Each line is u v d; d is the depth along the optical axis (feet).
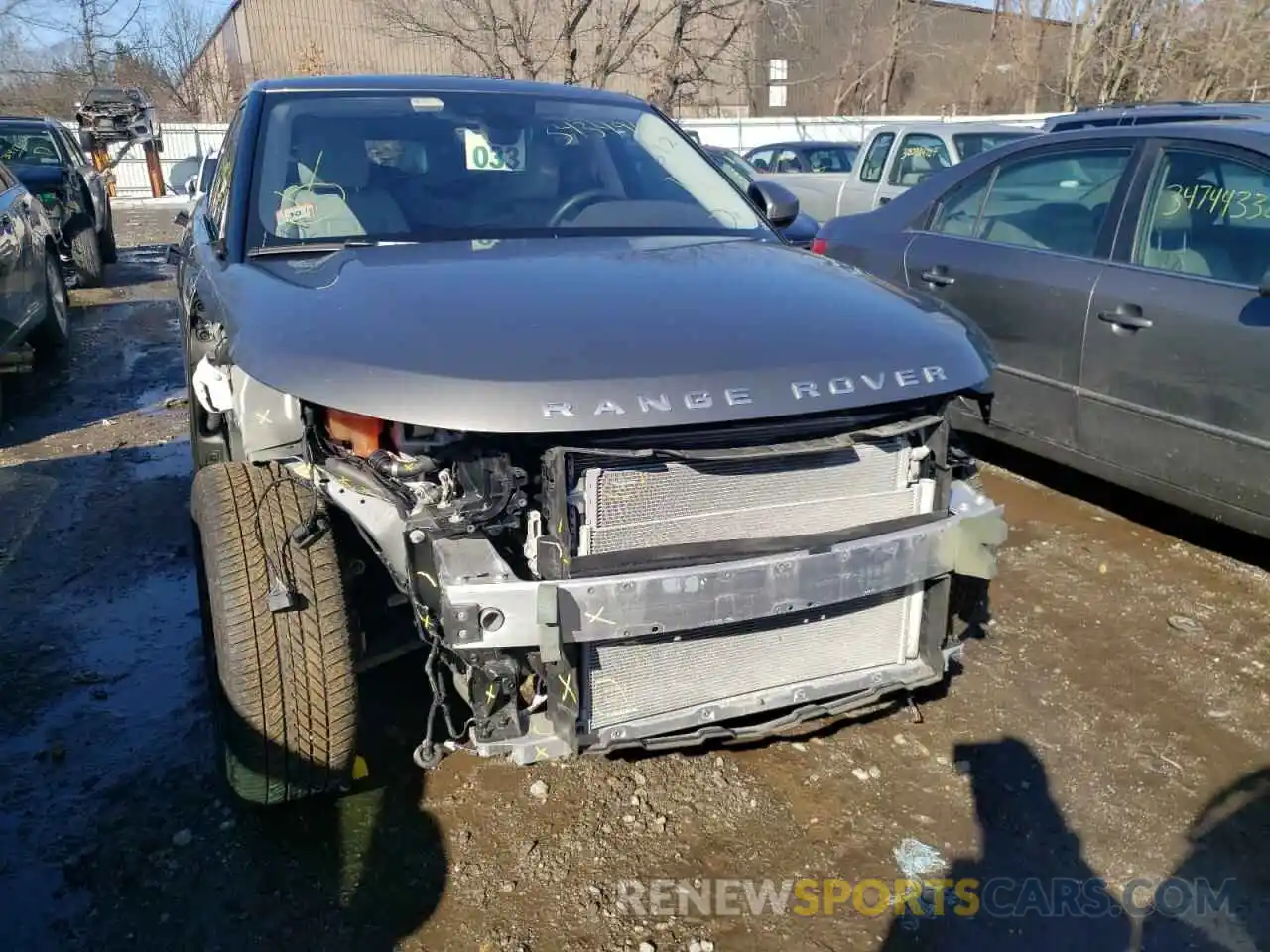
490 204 11.34
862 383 7.95
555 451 7.32
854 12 94.89
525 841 8.85
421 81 13.05
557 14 55.77
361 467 8.00
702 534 8.00
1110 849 8.95
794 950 7.84
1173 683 11.37
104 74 92.27
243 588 8.07
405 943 7.81
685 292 8.84
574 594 7.38
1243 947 7.95
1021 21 87.81
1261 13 68.33
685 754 10.05
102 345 28.25
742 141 80.48
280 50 97.55
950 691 11.19
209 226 13.21
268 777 8.36
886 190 32.68
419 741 10.06
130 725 10.52
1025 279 15.33
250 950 7.75
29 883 8.39
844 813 9.31
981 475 17.56
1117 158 14.84
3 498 16.55
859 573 8.23
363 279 8.88
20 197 23.72
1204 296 12.96
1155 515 15.83
